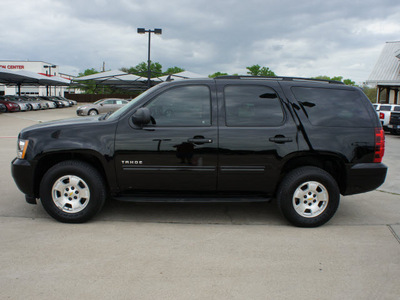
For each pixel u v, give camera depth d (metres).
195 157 4.01
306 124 4.08
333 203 4.11
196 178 4.06
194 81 4.21
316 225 4.14
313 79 4.40
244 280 2.86
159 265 3.09
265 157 4.03
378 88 26.67
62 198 4.06
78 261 3.13
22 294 2.58
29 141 4.04
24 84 48.16
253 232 3.97
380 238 3.84
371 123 4.17
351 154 4.07
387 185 6.36
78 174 4.00
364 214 4.70
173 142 3.99
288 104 4.14
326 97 4.21
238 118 4.09
